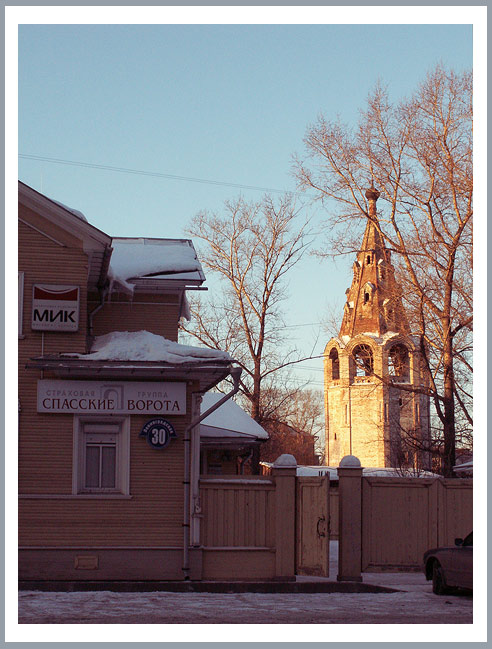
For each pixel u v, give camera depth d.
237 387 19.28
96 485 19.38
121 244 25.20
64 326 19.28
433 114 34.44
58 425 19.20
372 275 74.19
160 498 19.33
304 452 81.38
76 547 18.94
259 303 44.81
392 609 15.07
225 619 13.46
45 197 19.38
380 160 35.44
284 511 19.77
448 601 16.48
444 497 20.61
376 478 20.42
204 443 31.25
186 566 19.09
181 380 19.58
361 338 72.75
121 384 19.33
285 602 15.95
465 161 34.00
